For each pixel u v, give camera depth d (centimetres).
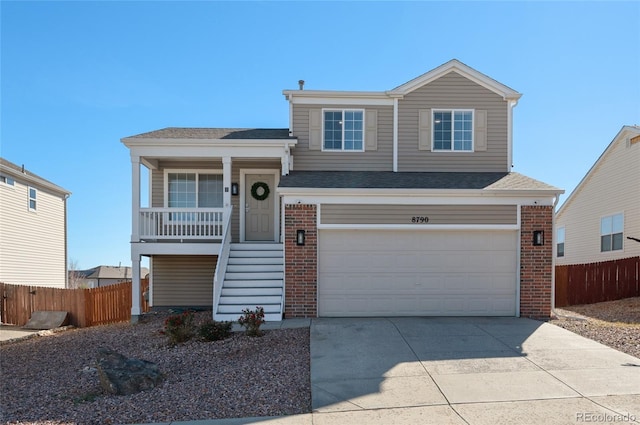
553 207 1107
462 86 1354
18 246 1884
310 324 1006
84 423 539
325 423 524
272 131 1467
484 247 1112
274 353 798
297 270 1098
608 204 1927
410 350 804
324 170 1347
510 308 1109
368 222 1104
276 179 1466
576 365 714
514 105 1359
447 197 1105
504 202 1107
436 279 1109
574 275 1512
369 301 1107
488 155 1346
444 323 1012
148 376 659
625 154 1812
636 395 593
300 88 1411
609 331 941
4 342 1120
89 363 831
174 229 1425
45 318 1385
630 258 1577
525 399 585
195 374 706
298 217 1102
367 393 612
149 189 1452
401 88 1345
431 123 1350
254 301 1104
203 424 529
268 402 591
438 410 555
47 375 768
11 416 568
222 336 909
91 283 4053
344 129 1366
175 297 1467
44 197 2106
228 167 1268
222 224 1294
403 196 1104
